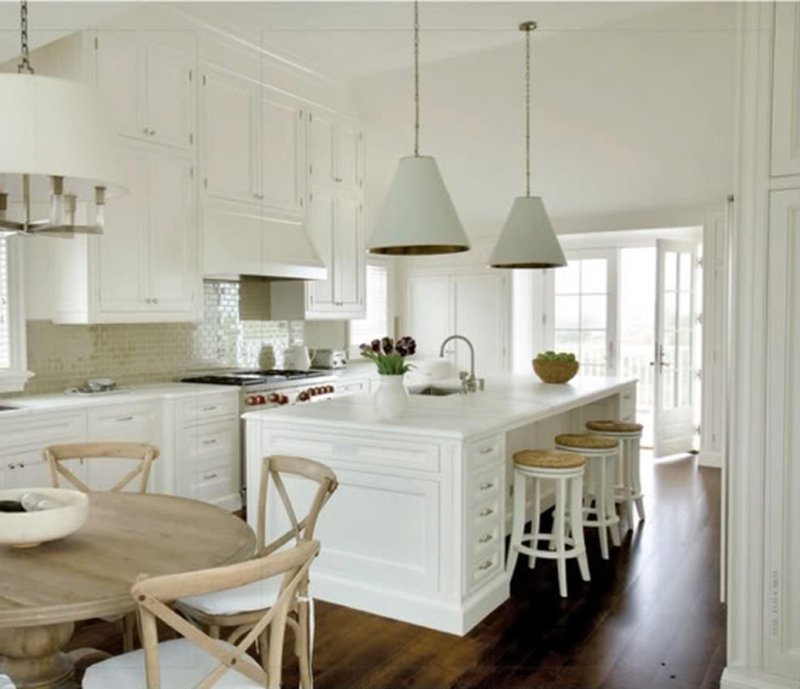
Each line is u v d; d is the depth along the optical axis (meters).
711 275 6.02
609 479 4.10
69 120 1.88
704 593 3.37
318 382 5.30
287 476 3.33
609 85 4.93
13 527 1.89
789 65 2.27
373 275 7.26
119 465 3.95
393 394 3.20
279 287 5.70
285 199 5.20
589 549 4.04
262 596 2.21
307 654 2.24
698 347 6.82
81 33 3.74
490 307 7.09
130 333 4.70
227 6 4.07
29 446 3.49
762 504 2.36
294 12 4.16
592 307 6.89
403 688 2.51
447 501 2.93
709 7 4.07
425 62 5.02
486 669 2.64
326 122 5.60
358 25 4.37
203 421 4.39
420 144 5.97
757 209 2.33
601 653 2.77
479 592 3.06
